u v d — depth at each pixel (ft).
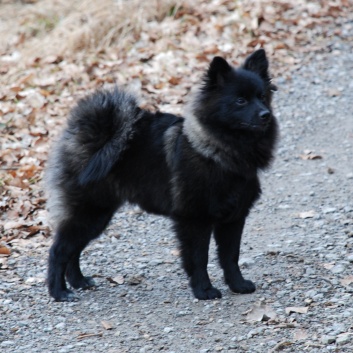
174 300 32.50
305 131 54.39
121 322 30.45
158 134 33.19
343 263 34.58
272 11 74.18
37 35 74.84
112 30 70.64
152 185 32.96
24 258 38.01
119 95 33.53
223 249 32.94
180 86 60.44
